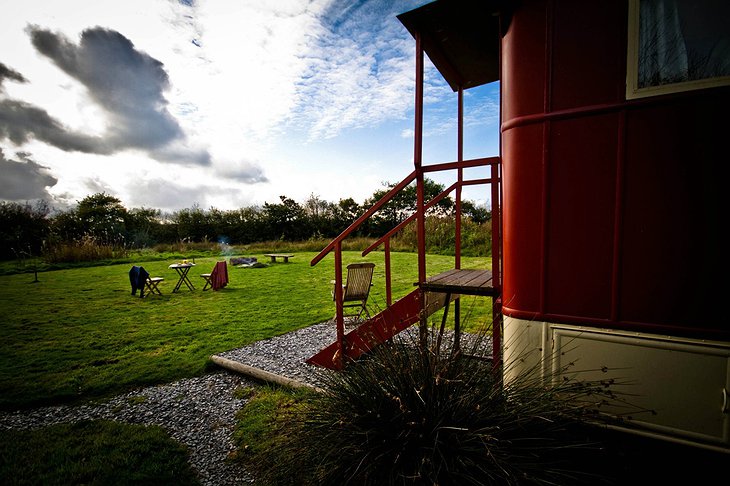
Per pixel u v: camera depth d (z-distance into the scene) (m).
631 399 1.82
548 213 2.01
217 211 23.03
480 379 1.95
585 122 1.90
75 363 3.91
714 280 1.64
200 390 3.26
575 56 1.92
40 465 2.17
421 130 2.66
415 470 1.55
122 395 3.21
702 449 1.69
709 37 1.68
